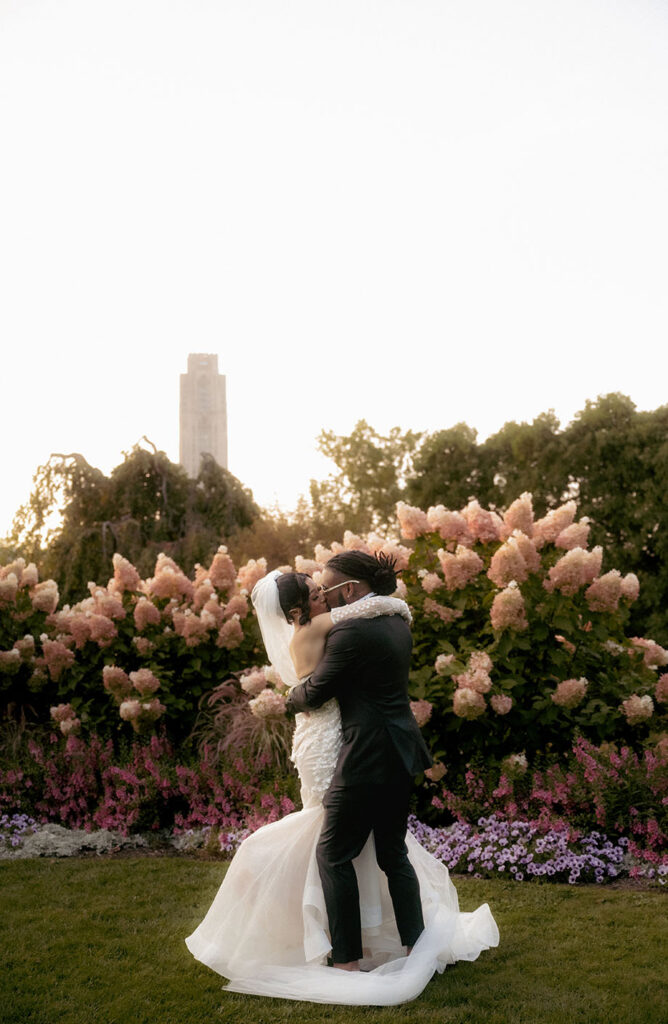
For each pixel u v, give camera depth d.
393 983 3.15
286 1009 3.08
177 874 4.73
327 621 3.63
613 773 4.87
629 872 4.56
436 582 5.81
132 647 7.23
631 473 20.12
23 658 7.09
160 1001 3.14
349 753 3.35
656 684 5.64
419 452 24.19
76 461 17.09
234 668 7.15
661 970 3.33
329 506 24.05
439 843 4.94
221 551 7.59
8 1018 3.00
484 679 5.19
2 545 16.19
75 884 4.56
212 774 5.78
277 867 3.44
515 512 5.95
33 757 6.37
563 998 3.12
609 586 5.52
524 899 4.22
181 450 155.25
